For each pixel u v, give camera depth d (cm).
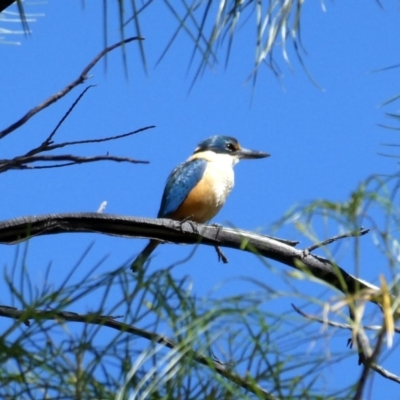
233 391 395
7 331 419
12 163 559
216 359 432
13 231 711
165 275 425
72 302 428
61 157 568
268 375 402
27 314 425
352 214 389
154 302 421
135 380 401
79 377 400
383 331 374
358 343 393
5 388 409
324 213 396
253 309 387
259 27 536
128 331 418
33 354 410
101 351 411
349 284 748
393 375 507
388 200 390
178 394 396
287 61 534
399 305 379
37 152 586
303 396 400
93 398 398
